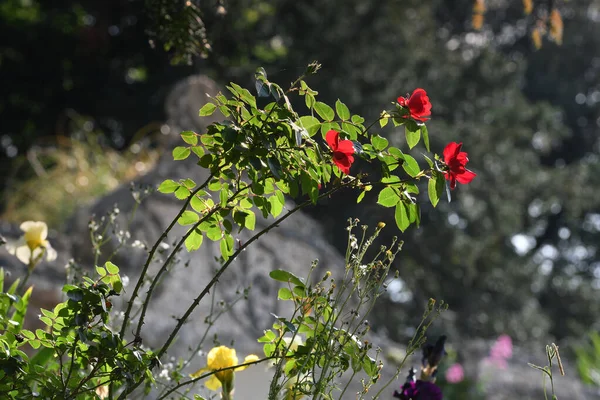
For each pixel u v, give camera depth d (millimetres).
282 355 2268
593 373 8766
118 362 2043
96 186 10328
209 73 17094
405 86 19625
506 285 21344
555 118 25156
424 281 20062
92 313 2035
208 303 5844
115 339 2025
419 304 20109
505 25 28031
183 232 6430
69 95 19953
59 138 12086
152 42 3100
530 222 26031
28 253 2930
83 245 6320
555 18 4238
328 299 2250
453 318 20469
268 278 6340
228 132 2029
